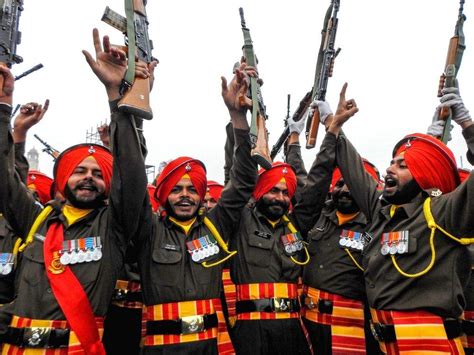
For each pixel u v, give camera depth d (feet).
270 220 15.74
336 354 14.11
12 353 10.34
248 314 14.12
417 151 11.32
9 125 11.09
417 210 11.02
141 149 11.37
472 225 9.84
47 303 10.56
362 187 13.29
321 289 15.08
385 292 10.78
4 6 11.45
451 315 10.07
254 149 12.18
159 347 11.84
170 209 13.34
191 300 12.17
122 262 11.63
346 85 14.23
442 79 12.09
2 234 14.06
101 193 11.76
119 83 10.53
